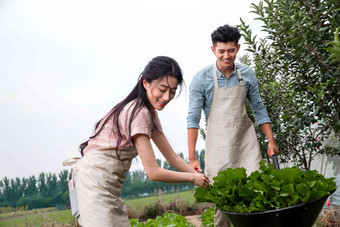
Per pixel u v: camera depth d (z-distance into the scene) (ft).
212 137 10.73
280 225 5.85
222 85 10.64
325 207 14.49
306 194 5.88
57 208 25.67
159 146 8.13
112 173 6.89
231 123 10.50
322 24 8.90
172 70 6.65
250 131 10.71
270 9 9.82
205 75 10.77
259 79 14.03
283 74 11.67
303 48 8.98
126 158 7.07
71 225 22.77
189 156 10.73
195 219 22.53
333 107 9.79
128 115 6.84
